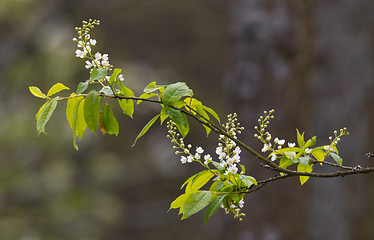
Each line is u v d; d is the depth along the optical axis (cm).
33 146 1348
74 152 1391
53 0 1462
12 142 1342
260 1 782
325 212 970
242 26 784
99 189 1394
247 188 277
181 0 1853
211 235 1684
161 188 1833
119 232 1656
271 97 767
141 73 1666
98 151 1529
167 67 2023
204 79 2016
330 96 977
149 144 1855
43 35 1425
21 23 1528
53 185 1282
